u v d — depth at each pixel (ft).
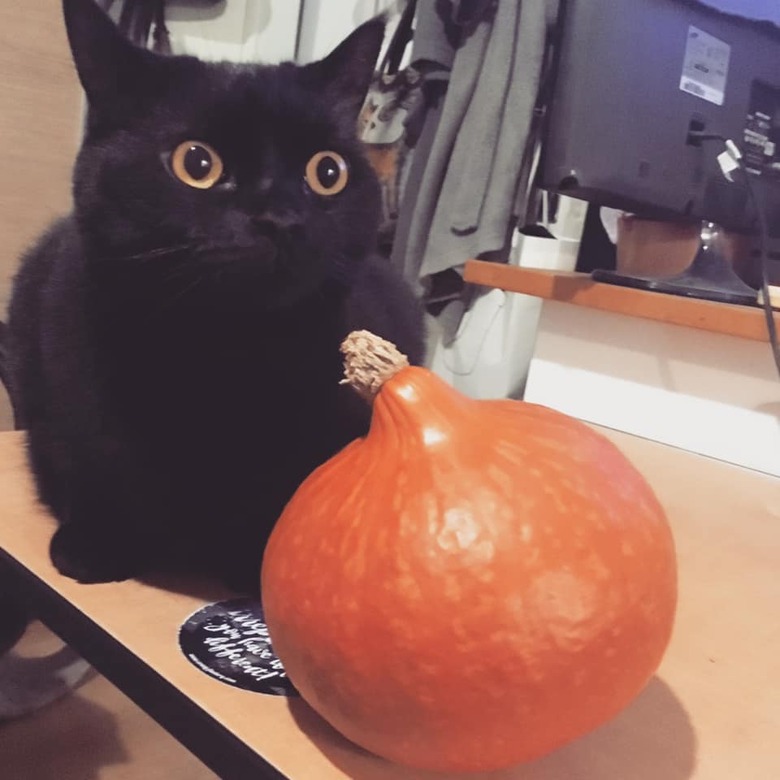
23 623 2.90
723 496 3.01
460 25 4.88
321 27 6.25
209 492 1.92
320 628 1.20
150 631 1.67
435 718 1.16
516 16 4.60
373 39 2.15
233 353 1.87
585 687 1.18
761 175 3.95
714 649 1.83
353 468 1.29
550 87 3.47
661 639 1.27
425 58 4.90
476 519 1.16
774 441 3.55
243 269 1.76
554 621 1.14
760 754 1.46
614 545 1.20
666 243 3.90
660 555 1.27
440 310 5.44
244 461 1.89
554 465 1.24
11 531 2.10
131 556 1.98
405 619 1.14
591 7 3.22
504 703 1.15
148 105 1.84
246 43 5.96
